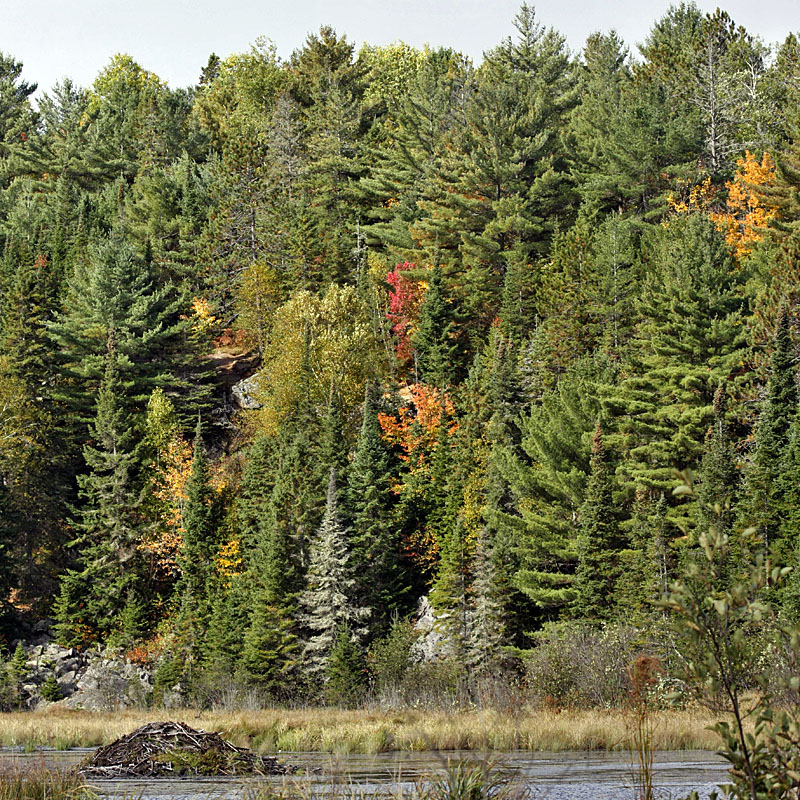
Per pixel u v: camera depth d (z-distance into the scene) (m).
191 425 88.00
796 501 45.84
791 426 52.56
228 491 79.06
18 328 84.50
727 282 64.75
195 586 69.38
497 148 96.75
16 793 10.74
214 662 59.28
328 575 60.78
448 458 70.31
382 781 14.12
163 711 43.00
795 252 62.19
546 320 77.69
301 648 59.53
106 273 90.38
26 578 74.12
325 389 81.00
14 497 75.69
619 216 83.12
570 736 21.95
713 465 51.03
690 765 17.61
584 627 44.25
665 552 49.09
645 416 58.69
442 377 83.75
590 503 55.59
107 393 80.88
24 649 67.31
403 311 94.88
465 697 39.56
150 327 90.81
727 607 6.53
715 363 57.66
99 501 75.81
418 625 62.12
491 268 94.62
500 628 53.97
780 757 6.64
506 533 59.78
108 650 67.56
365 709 42.66
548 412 65.00
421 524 69.56
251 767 16.56
